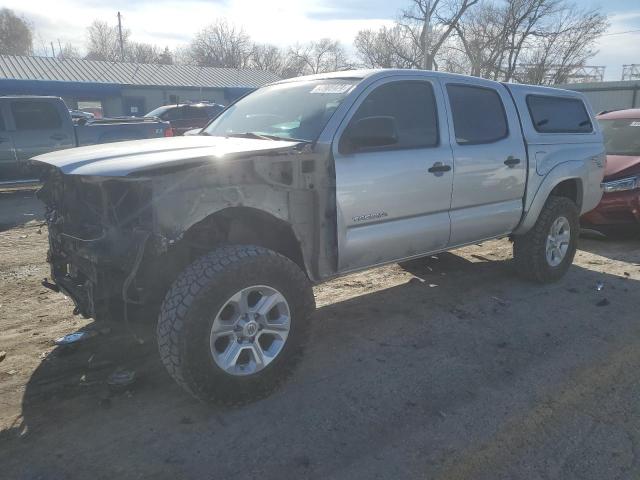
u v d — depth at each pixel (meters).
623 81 34.16
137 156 3.19
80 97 30.98
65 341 3.94
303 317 3.45
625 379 3.66
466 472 2.73
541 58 42.84
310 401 3.37
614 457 2.85
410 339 4.30
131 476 2.69
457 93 4.67
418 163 4.16
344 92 3.99
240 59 68.31
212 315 3.01
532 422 3.15
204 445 2.93
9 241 7.45
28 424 3.10
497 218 4.97
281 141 3.81
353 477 2.69
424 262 6.48
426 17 37.84
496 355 4.02
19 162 11.05
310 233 3.64
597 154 6.04
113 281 3.24
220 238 3.69
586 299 5.22
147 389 3.49
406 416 3.21
